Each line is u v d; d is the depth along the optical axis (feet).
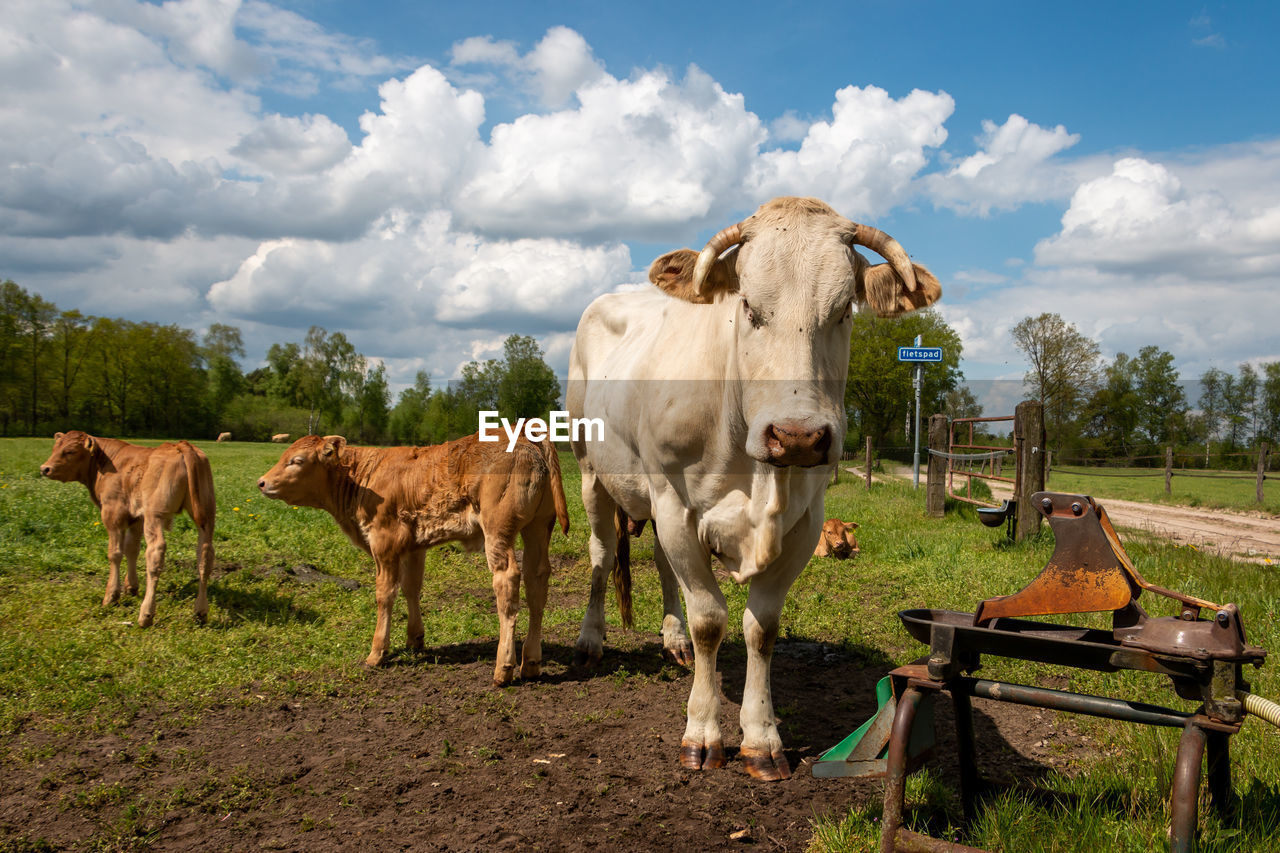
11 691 15.88
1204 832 9.10
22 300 242.37
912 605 23.25
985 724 14.44
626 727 14.74
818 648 19.65
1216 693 8.11
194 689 16.28
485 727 14.69
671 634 18.99
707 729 13.26
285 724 14.84
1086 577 9.64
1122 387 205.05
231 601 22.70
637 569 29.53
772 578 13.02
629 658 19.19
